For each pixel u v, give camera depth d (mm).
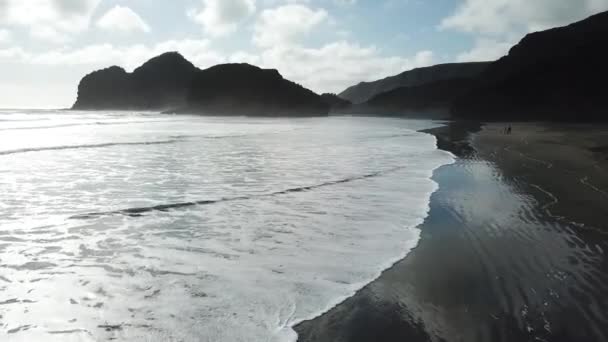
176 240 6406
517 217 7875
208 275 5004
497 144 23953
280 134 32406
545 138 26625
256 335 3615
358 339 3607
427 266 5371
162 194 9773
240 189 10477
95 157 16422
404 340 3604
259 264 5391
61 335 3590
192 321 3857
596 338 3639
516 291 4613
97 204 8711
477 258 5688
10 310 4043
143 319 3891
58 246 6082
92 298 4340
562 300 4391
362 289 4652
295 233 6820
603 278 4965
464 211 8352
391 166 14797
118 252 5828
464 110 84812
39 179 11586
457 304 4309
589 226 7234
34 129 35156
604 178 11906
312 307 4188
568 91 63250
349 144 23891
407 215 8047
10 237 6477
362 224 7395
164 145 21797
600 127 41938
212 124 51188
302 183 11375
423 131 39531
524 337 3664
